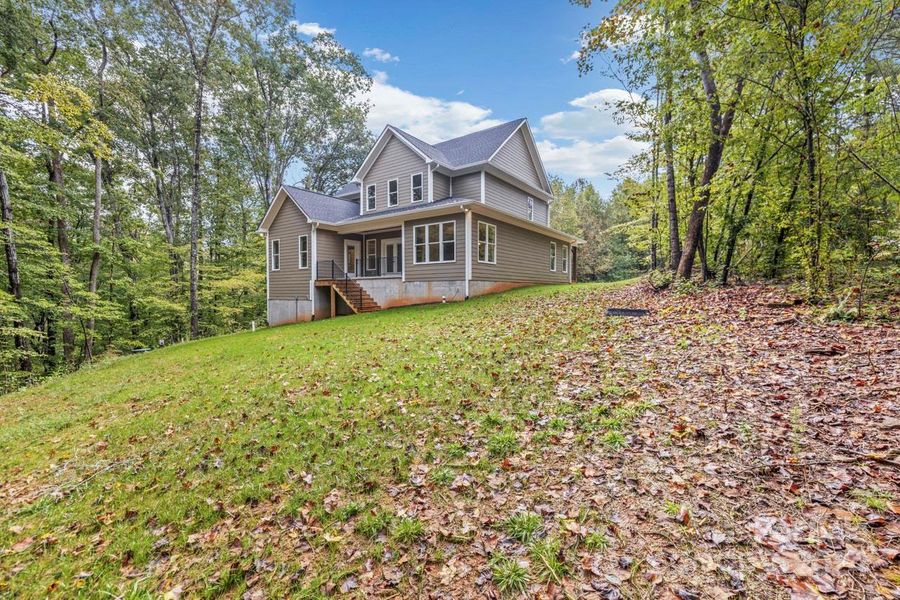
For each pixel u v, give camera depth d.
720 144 8.73
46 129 10.91
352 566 2.34
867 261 6.18
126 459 4.04
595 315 7.61
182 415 5.08
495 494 2.79
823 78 6.15
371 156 16.73
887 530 2.07
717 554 2.06
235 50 17.19
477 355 5.85
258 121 22.41
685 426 3.28
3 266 13.34
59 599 2.35
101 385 7.73
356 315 13.44
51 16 12.52
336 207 17.86
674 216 11.02
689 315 6.68
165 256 18.53
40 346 15.22
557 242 20.00
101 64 14.81
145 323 19.27
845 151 6.23
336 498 2.97
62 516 3.16
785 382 3.83
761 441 2.97
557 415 3.76
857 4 5.70
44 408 6.54
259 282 21.83
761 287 8.09
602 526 2.35
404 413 4.20
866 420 3.05
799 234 6.79
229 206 23.03
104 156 11.98
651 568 2.03
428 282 13.69
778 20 6.29
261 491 3.18
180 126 20.06
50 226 15.25
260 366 7.20
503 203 16.64
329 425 4.18
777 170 7.65
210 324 20.16
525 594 1.98
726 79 8.10
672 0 6.96
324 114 25.39
